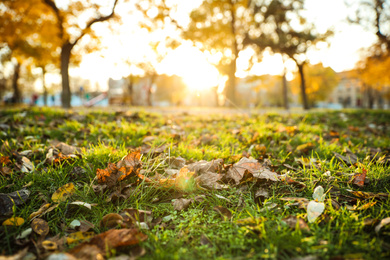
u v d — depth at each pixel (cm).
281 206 179
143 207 185
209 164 234
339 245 133
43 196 195
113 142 326
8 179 219
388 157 289
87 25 1160
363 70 1767
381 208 164
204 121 632
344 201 187
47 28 1162
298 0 2039
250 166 221
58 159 244
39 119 515
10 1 1055
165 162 253
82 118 553
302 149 320
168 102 6381
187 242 149
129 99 2225
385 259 123
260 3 2067
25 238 152
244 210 177
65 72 1179
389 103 5328
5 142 294
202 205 189
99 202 188
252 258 129
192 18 1368
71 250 129
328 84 4178
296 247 131
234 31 1816
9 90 4175
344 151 313
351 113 981
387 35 1661
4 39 1213
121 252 137
